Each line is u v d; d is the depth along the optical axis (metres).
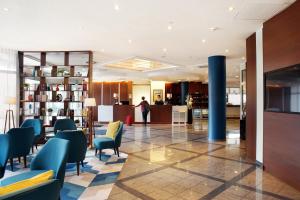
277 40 4.03
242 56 7.81
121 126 5.77
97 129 11.02
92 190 3.45
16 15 4.20
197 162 5.04
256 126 4.99
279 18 3.98
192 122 14.41
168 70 11.48
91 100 6.64
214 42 6.05
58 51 7.09
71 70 7.16
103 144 5.37
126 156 5.61
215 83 7.73
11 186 1.35
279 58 3.96
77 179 3.96
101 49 6.88
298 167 3.44
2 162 3.29
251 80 5.32
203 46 6.50
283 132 3.83
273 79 4.13
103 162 5.07
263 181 3.84
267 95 4.36
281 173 3.89
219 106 7.73
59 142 2.91
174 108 13.83
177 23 4.61
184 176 4.09
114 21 4.52
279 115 3.95
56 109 7.38
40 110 7.21
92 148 6.61
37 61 8.38
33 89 7.28
